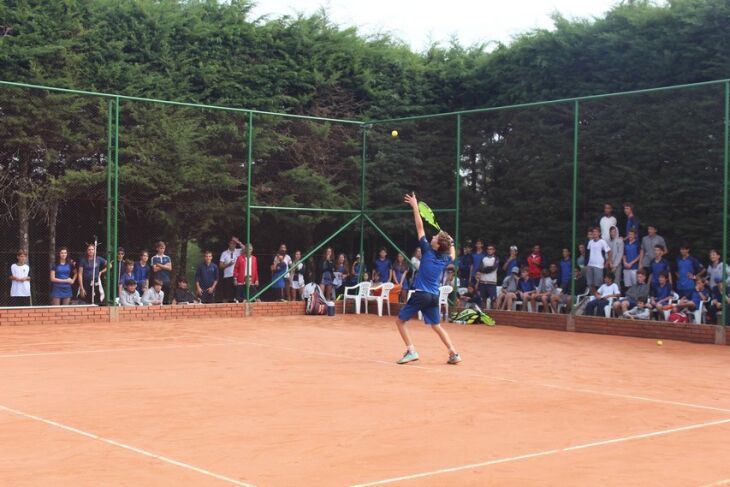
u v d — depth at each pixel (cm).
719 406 919
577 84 2222
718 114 1695
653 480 614
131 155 1822
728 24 1967
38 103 1712
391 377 1082
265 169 2023
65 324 1698
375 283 2077
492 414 848
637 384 1065
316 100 2414
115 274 1762
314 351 1344
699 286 1596
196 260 1941
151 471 621
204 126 1919
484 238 1947
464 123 1988
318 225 2112
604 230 1752
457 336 1612
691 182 1728
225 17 2317
